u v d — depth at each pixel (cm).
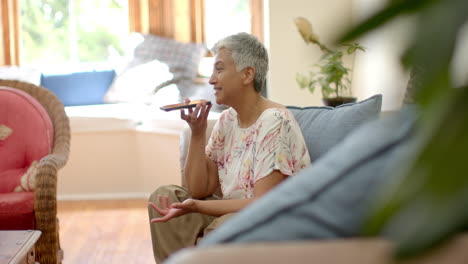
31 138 289
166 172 457
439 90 32
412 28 32
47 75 573
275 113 196
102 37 607
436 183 33
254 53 203
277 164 188
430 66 31
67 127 301
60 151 286
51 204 254
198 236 208
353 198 61
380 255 50
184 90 545
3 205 253
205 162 217
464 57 36
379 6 33
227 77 203
